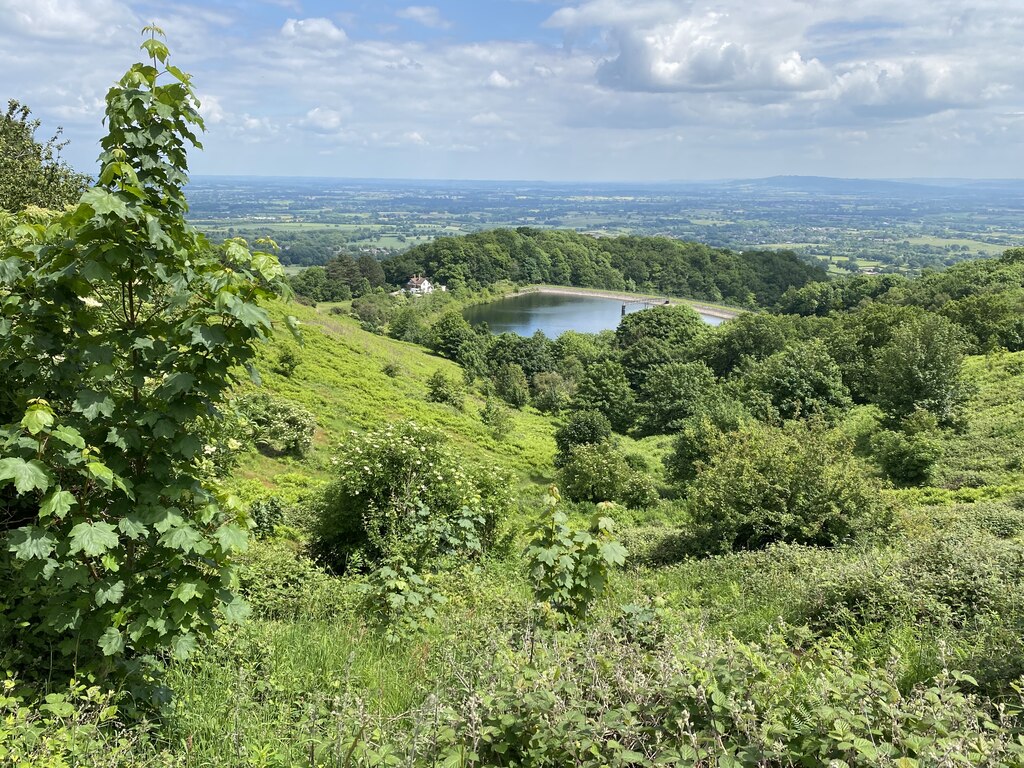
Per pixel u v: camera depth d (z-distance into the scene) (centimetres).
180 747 333
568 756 279
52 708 284
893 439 2348
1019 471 2038
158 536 346
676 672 332
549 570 502
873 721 280
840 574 717
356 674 452
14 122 1825
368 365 4628
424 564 921
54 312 341
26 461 298
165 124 359
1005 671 414
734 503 1327
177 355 344
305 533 1230
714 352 6209
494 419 4075
